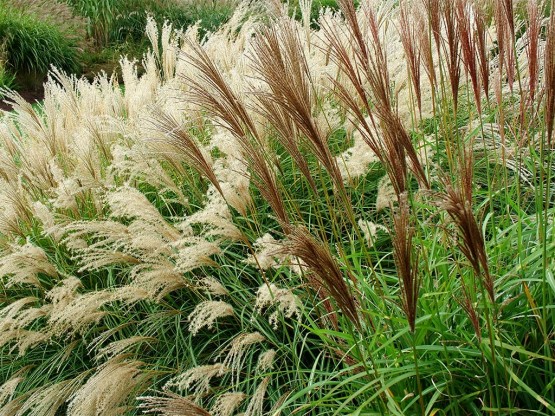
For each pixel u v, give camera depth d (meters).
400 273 2.09
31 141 5.12
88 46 14.91
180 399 2.64
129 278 4.11
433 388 2.44
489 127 3.77
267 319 3.67
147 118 3.82
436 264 2.83
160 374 3.69
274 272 3.83
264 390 2.94
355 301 2.83
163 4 15.48
